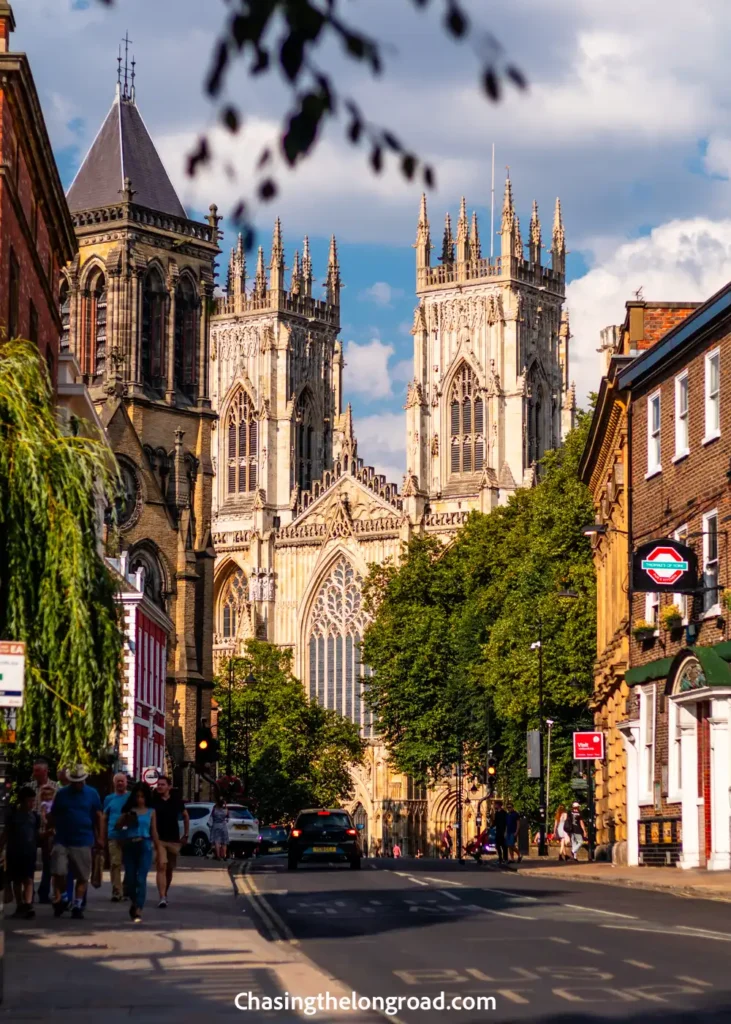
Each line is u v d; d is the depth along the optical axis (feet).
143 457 490.49
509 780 389.60
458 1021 65.87
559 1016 67.10
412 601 433.07
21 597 102.73
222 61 26.21
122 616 113.91
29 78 168.66
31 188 187.01
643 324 257.75
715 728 190.08
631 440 241.76
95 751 109.91
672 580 198.80
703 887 159.74
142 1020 66.95
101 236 509.76
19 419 104.17
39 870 194.49
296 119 26.50
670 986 77.71
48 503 103.35
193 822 317.42
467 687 399.65
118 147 530.27
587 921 121.60
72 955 94.22
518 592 356.38
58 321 221.66
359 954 96.27
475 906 141.90
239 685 586.04
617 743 260.42
